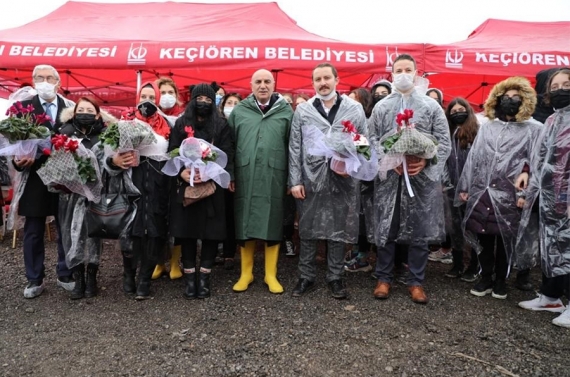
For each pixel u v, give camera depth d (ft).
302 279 11.58
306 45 18.86
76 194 10.73
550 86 10.09
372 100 14.06
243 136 11.24
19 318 10.01
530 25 26.27
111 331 9.36
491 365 8.09
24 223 11.84
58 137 9.63
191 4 28.09
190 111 10.61
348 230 11.12
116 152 9.89
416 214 10.67
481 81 29.12
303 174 11.13
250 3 27.17
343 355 8.39
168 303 10.90
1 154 9.74
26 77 25.89
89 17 25.95
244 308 10.58
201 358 8.25
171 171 10.15
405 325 9.70
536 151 10.33
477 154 11.39
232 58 18.76
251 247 11.91
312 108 11.00
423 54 19.08
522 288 12.25
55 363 8.07
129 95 35.86
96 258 11.06
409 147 9.78
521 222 10.68
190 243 11.06
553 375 7.77
